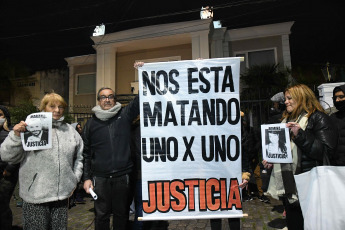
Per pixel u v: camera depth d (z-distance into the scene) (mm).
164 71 2473
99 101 2539
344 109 2783
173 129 2406
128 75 11820
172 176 2355
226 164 2346
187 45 11266
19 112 7406
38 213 2104
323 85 4992
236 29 11258
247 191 4945
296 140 1973
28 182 2119
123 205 2375
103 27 11602
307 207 1923
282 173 2191
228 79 2428
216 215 2293
